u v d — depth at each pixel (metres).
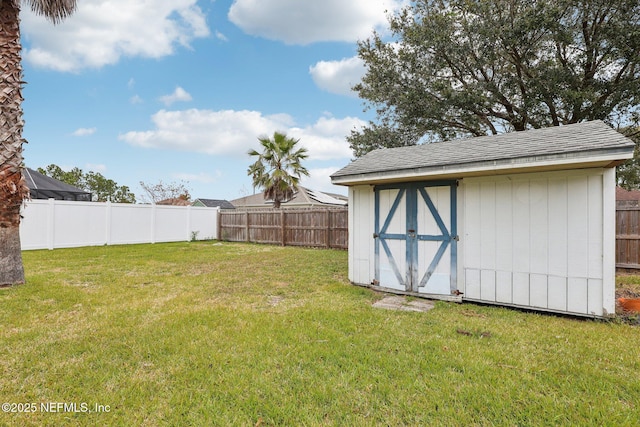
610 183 3.68
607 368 2.61
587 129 4.12
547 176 4.03
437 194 4.87
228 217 14.75
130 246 11.86
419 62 10.72
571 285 3.87
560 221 3.95
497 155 4.09
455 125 11.33
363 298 4.84
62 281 5.77
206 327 3.49
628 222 7.10
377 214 5.48
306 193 21.02
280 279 6.15
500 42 9.59
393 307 4.41
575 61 9.18
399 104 11.02
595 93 8.77
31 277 6.06
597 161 3.42
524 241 4.18
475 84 10.12
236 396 2.22
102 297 4.70
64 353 2.84
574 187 3.86
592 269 3.76
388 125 11.95
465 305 4.49
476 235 4.54
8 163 5.12
